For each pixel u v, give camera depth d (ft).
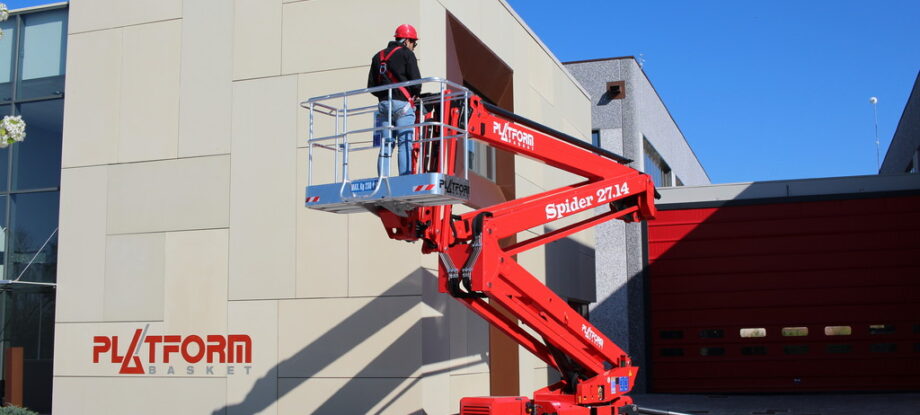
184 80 45.03
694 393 82.64
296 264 41.86
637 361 84.28
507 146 30.07
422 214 27.63
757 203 83.51
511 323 32.65
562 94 64.08
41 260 51.67
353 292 40.78
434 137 27.25
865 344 79.15
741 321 82.53
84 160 46.42
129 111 45.91
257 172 43.04
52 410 46.26
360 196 25.36
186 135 44.57
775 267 82.33
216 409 42.34
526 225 30.91
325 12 42.88
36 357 51.42
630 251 86.17
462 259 29.22
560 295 61.11
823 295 80.74
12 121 32.83
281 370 41.47
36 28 53.62
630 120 88.17
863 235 80.43
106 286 45.06
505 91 53.52
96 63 46.96
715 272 83.87
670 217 85.87
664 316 84.69
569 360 32.91
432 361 40.65
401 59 27.40
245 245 42.80
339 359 40.60
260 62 43.68
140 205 45.01
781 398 75.25
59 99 52.42
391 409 39.45
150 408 43.47
